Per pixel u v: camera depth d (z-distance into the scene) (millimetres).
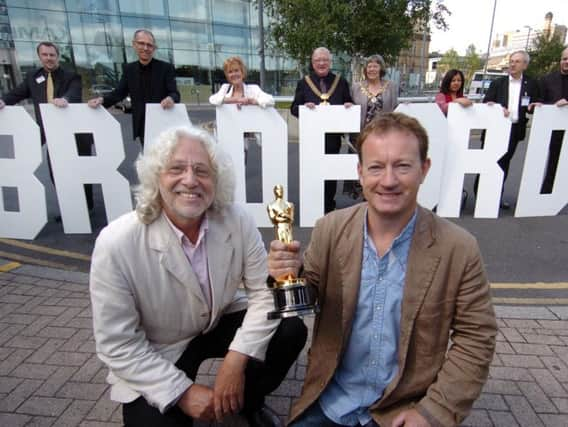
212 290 1600
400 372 1354
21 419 1967
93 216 4977
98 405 2049
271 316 1338
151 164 1441
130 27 24547
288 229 1411
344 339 1408
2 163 4145
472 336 1291
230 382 1553
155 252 1478
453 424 1275
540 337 2553
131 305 1481
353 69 14727
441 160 4516
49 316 2824
